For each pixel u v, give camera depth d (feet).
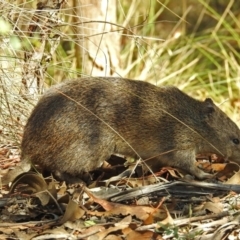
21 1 48.01
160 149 36.88
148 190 32.63
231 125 38.34
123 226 29.14
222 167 38.78
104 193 32.76
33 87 43.24
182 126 37.06
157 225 29.40
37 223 29.94
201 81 61.46
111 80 36.47
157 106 36.78
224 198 33.27
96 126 35.12
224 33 74.08
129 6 68.28
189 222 29.96
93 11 48.78
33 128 34.73
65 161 34.73
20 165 35.06
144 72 57.52
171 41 66.69
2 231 29.25
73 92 35.37
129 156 37.09
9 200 32.22
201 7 79.41
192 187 33.96
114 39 49.85
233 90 62.13
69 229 29.63
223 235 28.96
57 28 44.98
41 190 32.55
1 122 41.34
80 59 51.26
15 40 39.55
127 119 35.96
